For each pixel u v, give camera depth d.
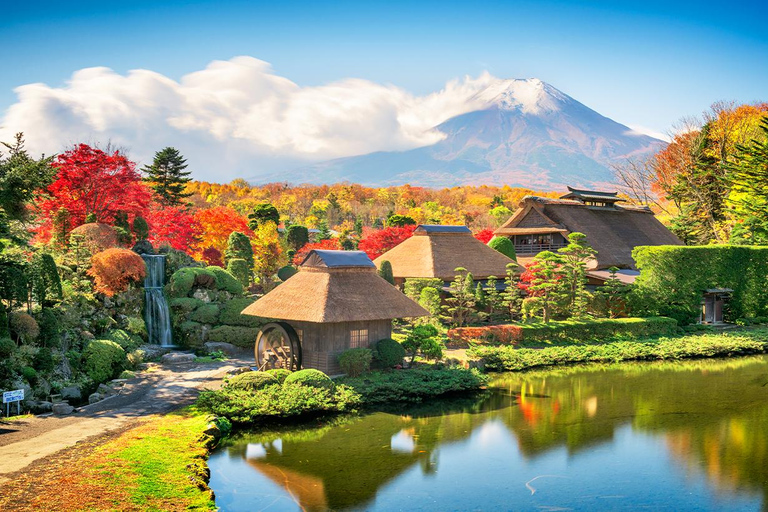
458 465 23.72
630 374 40.25
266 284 67.50
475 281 55.62
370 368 36.44
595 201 74.19
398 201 171.00
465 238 59.09
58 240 44.62
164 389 31.25
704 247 55.59
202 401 27.88
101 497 17.48
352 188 193.25
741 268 57.06
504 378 38.91
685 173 86.81
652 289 54.62
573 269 51.59
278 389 30.00
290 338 34.22
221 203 162.25
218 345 41.44
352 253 37.94
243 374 30.97
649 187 104.25
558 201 68.81
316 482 21.77
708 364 43.72
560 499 20.73
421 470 23.14
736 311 57.09
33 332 30.03
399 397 32.72
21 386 27.22
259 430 27.48
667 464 23.89
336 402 30.33
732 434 27.55
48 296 33.81
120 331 38.38
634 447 25.86
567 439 26.92
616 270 53.28
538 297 49.44
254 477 21.98
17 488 17.77
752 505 20.28
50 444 21.95
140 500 17.62
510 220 71.12
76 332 34.31
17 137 31.41
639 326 50.44
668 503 20.42
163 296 44.50
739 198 69.12
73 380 31.11
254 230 88.62
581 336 48.00
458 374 35.66
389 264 53.38
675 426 28.80
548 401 33.34
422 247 56.94
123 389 31.11
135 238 49.56
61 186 45.00
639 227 73.50
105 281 39.47
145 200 50.53
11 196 30.45
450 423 29.16
